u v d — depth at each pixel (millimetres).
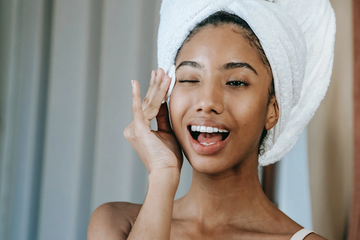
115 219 982
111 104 1934
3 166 1938
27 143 1952
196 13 900
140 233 809
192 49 886
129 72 1928
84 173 1921
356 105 1628
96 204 1914
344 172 1689
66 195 1917
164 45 958
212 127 843
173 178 852
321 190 1708
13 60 1964
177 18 922
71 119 1935
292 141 1030
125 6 1943
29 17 1977
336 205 1694
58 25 1958
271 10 893
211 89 844
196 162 857
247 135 862
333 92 1717
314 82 1029
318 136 1725
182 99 875
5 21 1958
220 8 888
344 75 1710
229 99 850
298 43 924
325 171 1712
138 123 888
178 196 1880
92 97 1943
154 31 1918
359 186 1589
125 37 1938
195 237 906
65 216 1911
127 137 912
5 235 1920
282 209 1798
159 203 828
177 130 888
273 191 1812
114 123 1931
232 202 910
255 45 880
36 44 1968
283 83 914
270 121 942
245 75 863
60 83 1945
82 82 1933
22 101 1962
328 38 1036
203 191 919
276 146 1024
